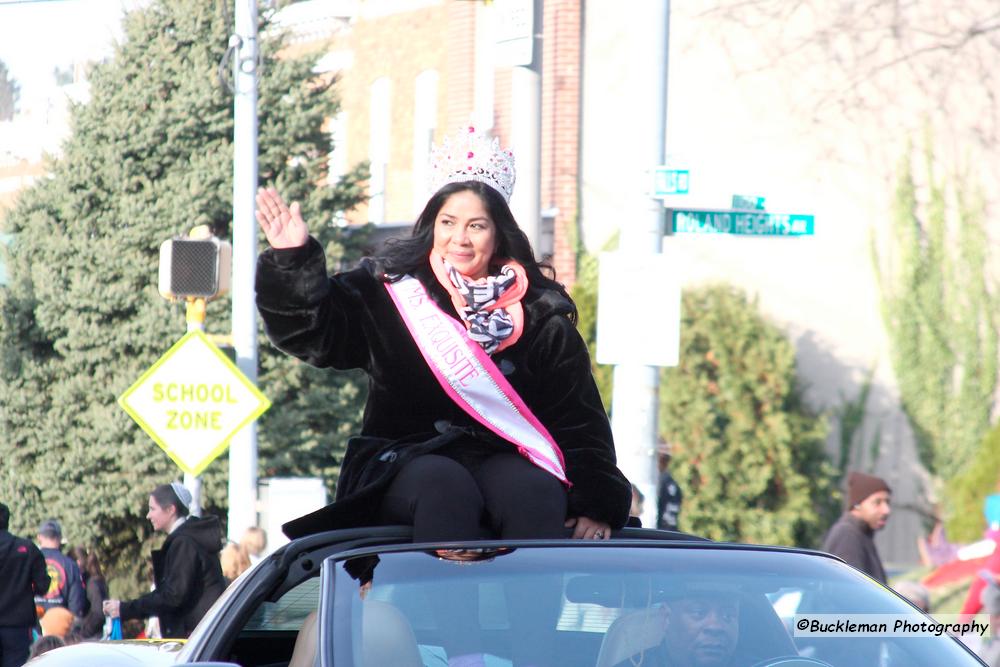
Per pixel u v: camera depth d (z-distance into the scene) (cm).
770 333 3788
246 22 2798
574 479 872
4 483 4447
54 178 4531
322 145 4616
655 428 1922
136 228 4444
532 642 684
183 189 4431
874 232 4041
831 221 4053
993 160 4044
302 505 2481
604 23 4175
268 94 4522
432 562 733
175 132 4469
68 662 915
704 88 4134
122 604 2008
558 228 4188
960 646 729
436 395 877
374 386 887
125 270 4441
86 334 4428
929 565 3847
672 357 1881
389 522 850
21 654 2375
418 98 5122
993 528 1744
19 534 4450
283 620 884
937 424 3972
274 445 4228
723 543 796
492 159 925
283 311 832
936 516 3938
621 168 4144
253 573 831
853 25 4059
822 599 735
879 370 4009
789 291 4028
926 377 3988
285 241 818
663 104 1992
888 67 4053
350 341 868
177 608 2011
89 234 4503
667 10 1992
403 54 5194
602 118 4172
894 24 4044
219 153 4475
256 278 830
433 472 821
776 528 3688
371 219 5312
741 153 4109
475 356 857
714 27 4125
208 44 4522
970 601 1659
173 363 2391
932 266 4019
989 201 4025
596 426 890
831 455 3969
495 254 905
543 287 906
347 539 820
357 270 887
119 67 4525
